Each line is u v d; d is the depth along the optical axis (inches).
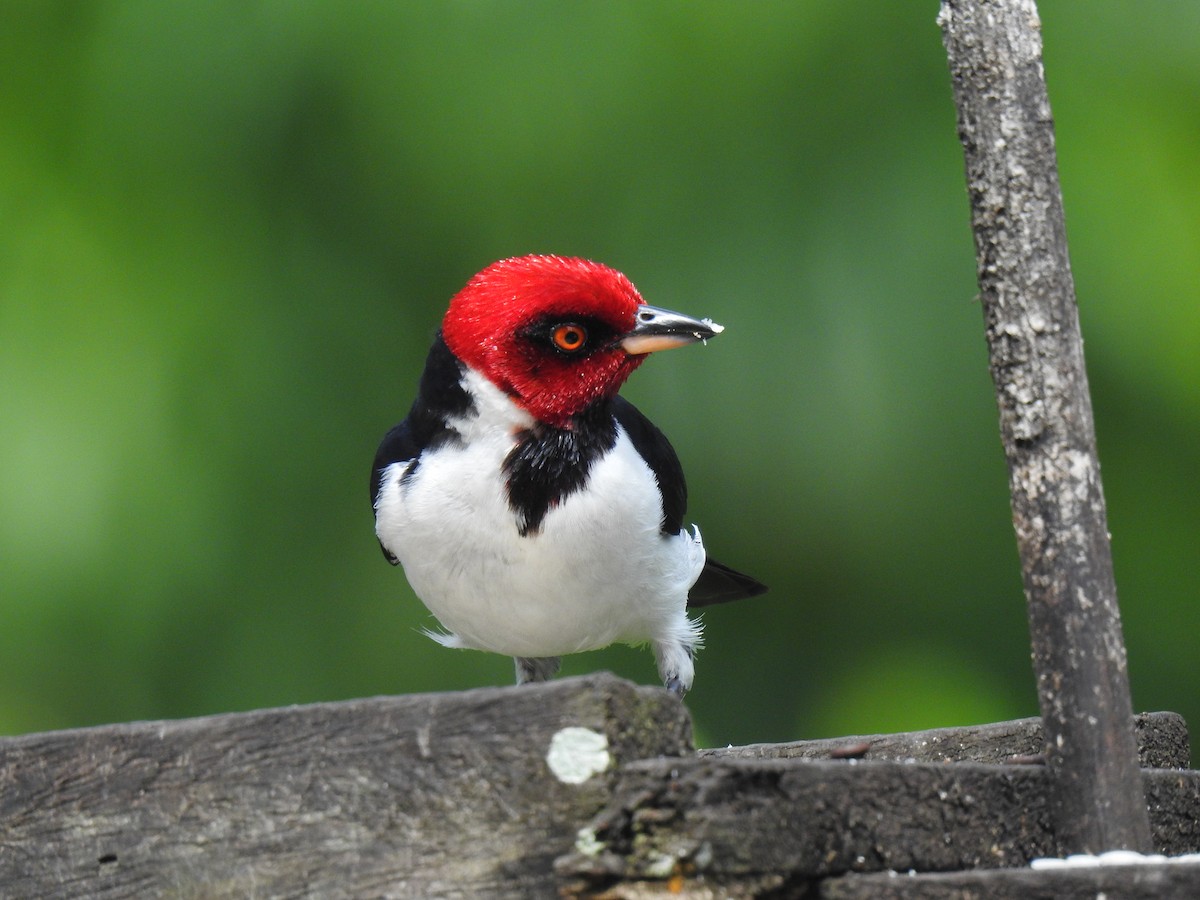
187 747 79.1
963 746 81.2
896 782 78.7
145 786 79.1
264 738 79.0
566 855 78.2
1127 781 79.2
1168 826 80.0
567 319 81.5
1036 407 79.4
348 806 78.7
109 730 79.2
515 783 78.4
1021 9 79.4
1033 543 79.4
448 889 78.5
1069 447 79.3
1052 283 79.4
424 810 78.6
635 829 78.1
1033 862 79.0
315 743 78.8
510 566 81.7
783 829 78.2
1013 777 79.1
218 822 79.0
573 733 78.4
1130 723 79.2
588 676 78.4
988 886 78.2
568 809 78.3
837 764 78.5
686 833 78.0
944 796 78.8
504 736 78.5
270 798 78.9
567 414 81.7
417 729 78.6
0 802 79.4
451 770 78.5
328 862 78.7
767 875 78.2
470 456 81.7
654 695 78.4
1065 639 79.3
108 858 79.2
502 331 81.6
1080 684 79.2
